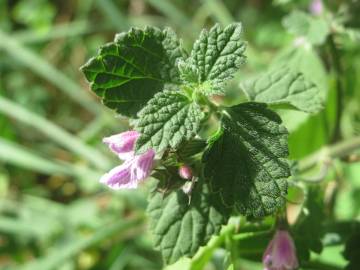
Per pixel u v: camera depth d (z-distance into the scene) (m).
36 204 0.29
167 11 0.33
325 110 0.20
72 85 0.30
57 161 0.28
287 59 0.19
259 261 0.15
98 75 0.12
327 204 0.19
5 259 0.28
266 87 0.14
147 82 0.13
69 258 0.23
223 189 0.12
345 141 0.19
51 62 0.36
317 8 0.21
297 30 0.18
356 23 0.19
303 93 0.14
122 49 0.12
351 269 0.16
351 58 0.23
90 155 0.26
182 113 0.12
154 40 0.13
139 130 0.11
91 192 0.30
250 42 0.34
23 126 0.32
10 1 0.40
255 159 0.12
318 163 0.19
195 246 0.13
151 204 0.13
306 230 0.15
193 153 0.12
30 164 0.27
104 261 0.26
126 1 0.38
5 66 0.34
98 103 0.30
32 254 0.26
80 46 0.36
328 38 0.19
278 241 0.13
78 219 0.27
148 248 0.25
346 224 0.17
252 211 0.11
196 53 0.12
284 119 0.17
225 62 0.12
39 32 0.36
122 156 0.12
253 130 0.12
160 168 0.12
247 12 0.36
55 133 0.27
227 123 0.12
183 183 0.12
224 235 0.15
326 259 0.19
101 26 0.34
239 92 0.26
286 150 0.12
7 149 0.27
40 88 0.34
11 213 0.27
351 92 0.22
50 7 0.38
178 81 0.13
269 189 0.11
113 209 0.28
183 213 0.13
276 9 0.35
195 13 0.37
